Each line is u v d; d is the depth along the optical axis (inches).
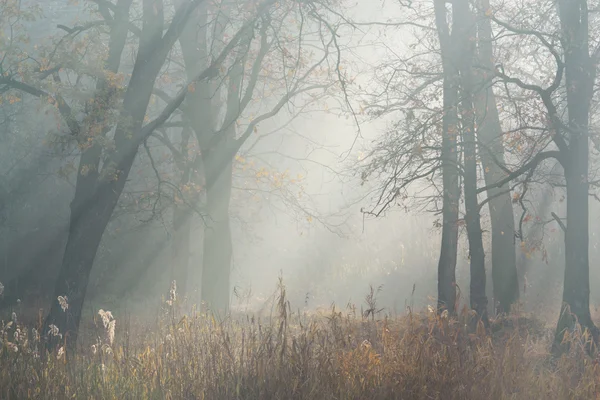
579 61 567.5
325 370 273.0
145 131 639.1
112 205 626.2
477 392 281.3
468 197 638.5
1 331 304.5
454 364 294.8
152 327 354.0
